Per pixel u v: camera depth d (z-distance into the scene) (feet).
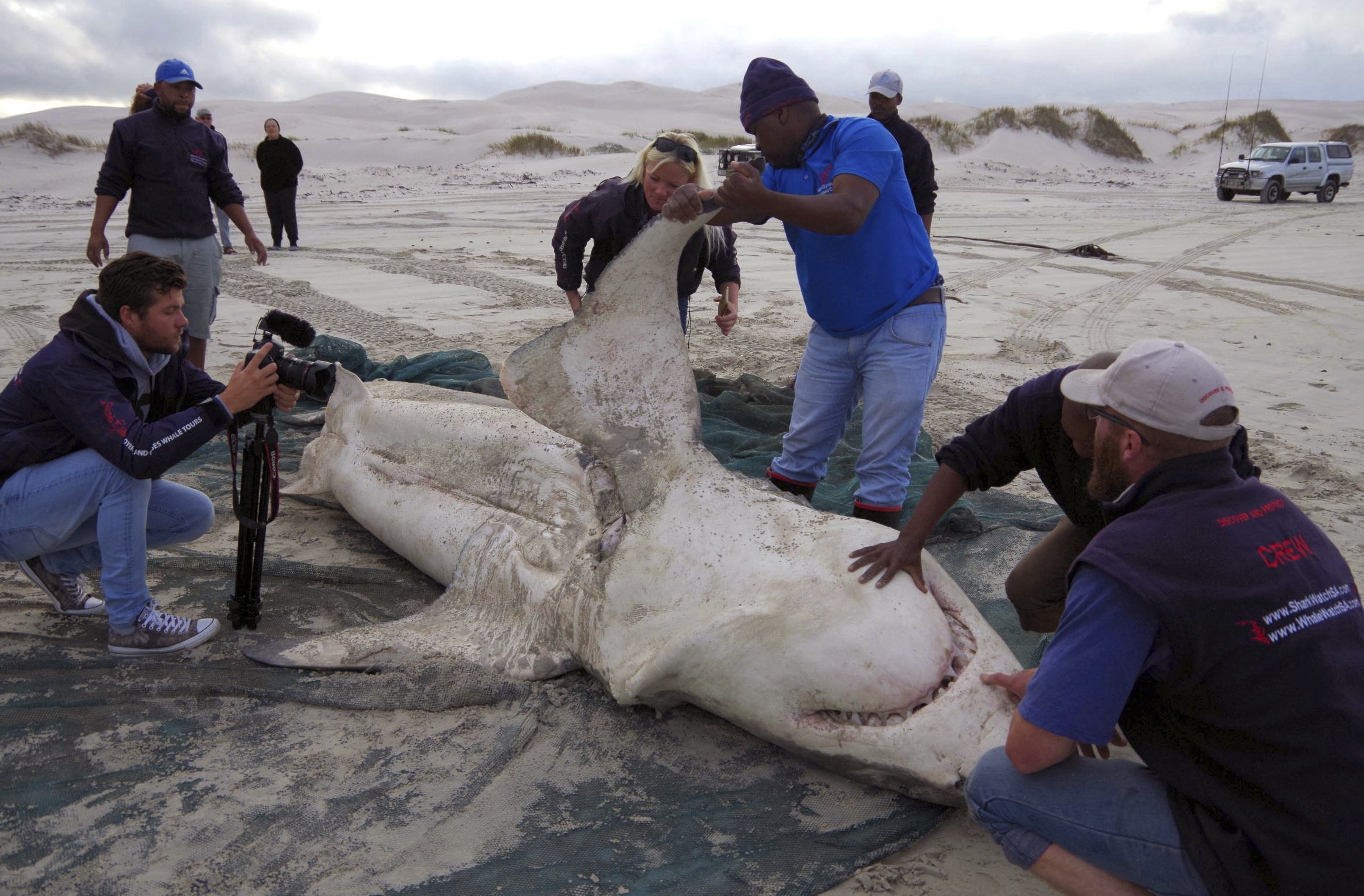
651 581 11.98
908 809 10.52
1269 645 6.91
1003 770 8.46
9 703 11.71
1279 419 24.64
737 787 10.82
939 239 61.72
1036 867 8.43
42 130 116.98
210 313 23.71
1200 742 7.35
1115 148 162.81
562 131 176.35
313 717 11.84
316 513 18.16
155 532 13.78
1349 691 6.95
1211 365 7.32
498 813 10.34
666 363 13.37
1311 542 7.37
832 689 10.40
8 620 13.62
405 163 126.72
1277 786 6.95
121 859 9.51
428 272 43.96
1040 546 11.82
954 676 10.52
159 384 13.14
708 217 12.48
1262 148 99.50
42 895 9.06
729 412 22.30
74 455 12.29
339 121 187.01
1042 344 32.73
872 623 10.40
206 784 10.59
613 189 17.79
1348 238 65.31
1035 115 162.09
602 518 13.65
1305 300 41.83
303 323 12.91
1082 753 9.34
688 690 11.34
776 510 12.14
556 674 12.76
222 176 23.44
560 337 13.33
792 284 43.39
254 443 12.95
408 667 12.55
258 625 13.87
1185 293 43.34
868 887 9.46
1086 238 63.93
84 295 12.12
